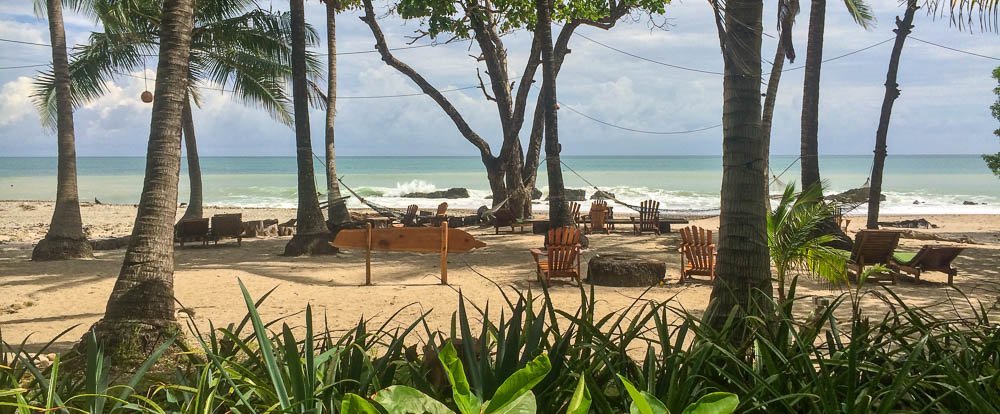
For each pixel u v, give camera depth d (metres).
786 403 2.13
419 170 103.50
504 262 13.74
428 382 2.33
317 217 15.53
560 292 10.36
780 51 15.80
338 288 10.87
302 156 15.62
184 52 7.15
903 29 19.61
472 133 22.78
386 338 6.84
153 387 2.86
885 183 61.56
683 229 11.41
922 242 18.08
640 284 10.89
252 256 15.34
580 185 60.16
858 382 2.55
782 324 2.73
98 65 17.69
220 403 2.23
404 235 11.34
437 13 19.61
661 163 140.88
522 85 22.47
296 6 15.88
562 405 2.23
